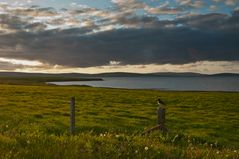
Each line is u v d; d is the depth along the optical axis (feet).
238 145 89.51
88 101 209.26
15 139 44.83
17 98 211.41
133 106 185.98
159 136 71.10
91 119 120.98
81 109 157.28
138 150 41.60
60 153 37.83
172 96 291.17
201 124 125.18
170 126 118.11
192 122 130.41
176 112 165.48
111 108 167.32
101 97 249.34
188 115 154.20
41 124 101.86
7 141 43.45
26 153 37.19
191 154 42.04
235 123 133.39
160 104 76.02
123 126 109.19
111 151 40.86
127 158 37.96
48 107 160.86
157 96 284.82
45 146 41.68
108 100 224.12
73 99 71.10
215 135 103.71
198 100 250.37
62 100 207.51
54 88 387.14
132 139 51.90
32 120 112.68
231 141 95.20
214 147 83.82
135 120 125.59
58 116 127.24
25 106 160.86
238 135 106.52
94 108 164.25
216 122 133.18
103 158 37.58
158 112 75.61
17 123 102.06
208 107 200.23
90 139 48.32
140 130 102.27
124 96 269.64
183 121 132.16
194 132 105.70
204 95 320.50
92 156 37.70
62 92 298.56
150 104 204.44
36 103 179.93
